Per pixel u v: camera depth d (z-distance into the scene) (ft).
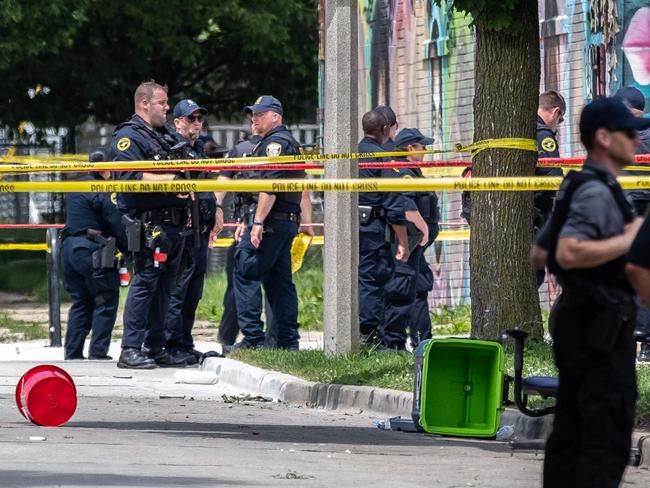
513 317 136.98
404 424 110.32
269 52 358.84
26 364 161.17
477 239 138.21
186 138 158.20
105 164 133.69
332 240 143.74
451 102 229.25
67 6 325.21
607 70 187.73
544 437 104.63
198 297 162.71
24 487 76.02
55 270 196.85
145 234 152.76
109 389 138.92
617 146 67.21
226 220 225.35
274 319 168.04
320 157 138.21
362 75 261.44
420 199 160.86
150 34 349.82
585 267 65.77
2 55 325.83
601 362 65.57
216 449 95.81
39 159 213.46
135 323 155.94
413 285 157.99
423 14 237.86
